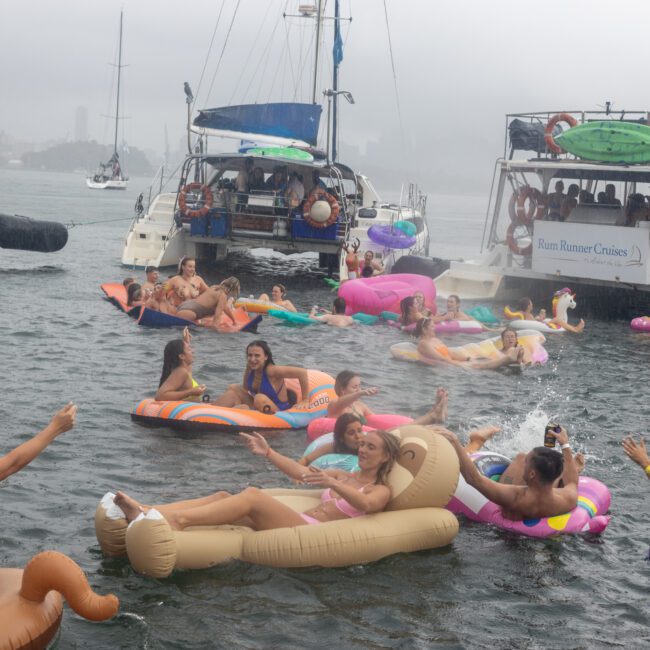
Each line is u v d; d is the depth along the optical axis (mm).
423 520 7008
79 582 5125
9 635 4957
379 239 25891
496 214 24250
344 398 9797
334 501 7043
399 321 18766
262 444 7551
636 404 12461
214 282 25234
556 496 7547
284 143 28438
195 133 27719
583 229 22016
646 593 6559
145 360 13812
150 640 5555
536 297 24484
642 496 8594
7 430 9711
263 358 10555
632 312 22375
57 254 30078
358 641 5684
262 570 6496
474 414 11570
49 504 7621
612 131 21219
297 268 30594
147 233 27578
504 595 6422
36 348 14273
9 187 115688
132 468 8680
